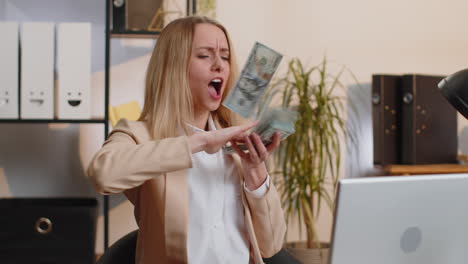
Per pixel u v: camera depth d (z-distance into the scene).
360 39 2.90
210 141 1.15
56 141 2.74
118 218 2.76
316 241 2.61
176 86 1.34
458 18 2.98
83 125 2.75
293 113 1.12
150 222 1.30
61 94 2.31
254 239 1.32
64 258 2.32
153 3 2.49
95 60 2.73
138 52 2.75
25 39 2.30
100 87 2.74
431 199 0.91
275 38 2.84
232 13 2.81
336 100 2.88
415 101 2.68
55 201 2.51
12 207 2.30
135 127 1.33
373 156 2.74
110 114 2.38
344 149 2.88
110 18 2.50
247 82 1.17
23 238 2.30
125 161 1.13
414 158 2.68
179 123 1.34
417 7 2.95
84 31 2.32
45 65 2.31
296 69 2.84
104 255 1.41
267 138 1.15
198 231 1.30
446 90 1.08
